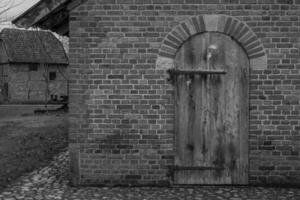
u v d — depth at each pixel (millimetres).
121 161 7453
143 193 7023
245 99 7375
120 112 7422
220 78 7371
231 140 7426
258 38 7289
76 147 7465
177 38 7320
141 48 7352
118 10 7332
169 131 7422
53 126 15797
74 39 7375
